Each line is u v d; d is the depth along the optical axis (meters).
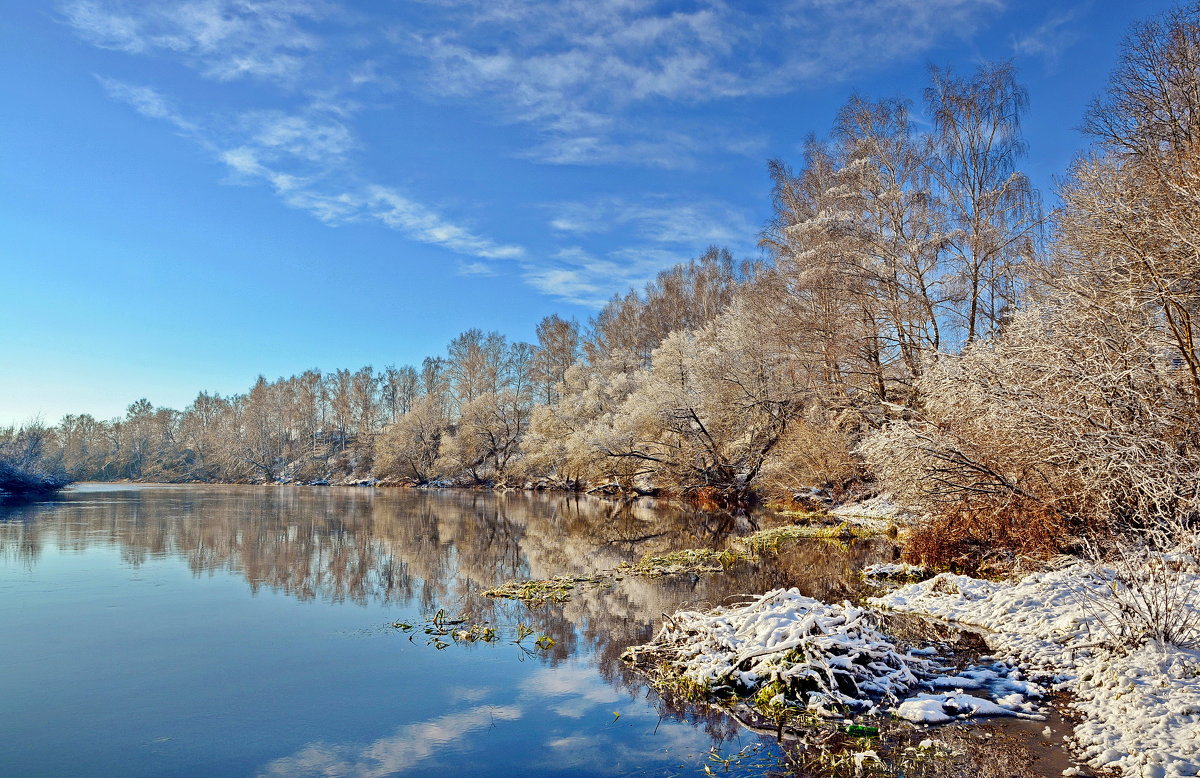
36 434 44.56
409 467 63.16
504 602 11.14
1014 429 10.28
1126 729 5.04
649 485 37.59
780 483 27.03
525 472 47.91
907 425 12.38
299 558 16.36
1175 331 9.09
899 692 6.28
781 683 6.25
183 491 51.78
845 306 22.86
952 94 19.89
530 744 5.62
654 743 5.54
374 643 8.77
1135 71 16.55
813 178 24.66
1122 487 8.74
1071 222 12.99
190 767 5.33
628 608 10.50
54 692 7.03
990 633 8.14
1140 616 6.37
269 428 84.06
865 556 14.74
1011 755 4.97
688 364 33.94
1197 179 10.10
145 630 9.49
